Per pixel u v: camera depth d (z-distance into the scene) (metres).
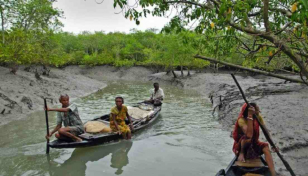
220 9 3.98
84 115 12.32
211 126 10.34
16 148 7.85
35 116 12.04
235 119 10.68
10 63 19.58
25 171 6.41
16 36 17.39
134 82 32.00
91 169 6.55
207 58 4.18
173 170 6.41
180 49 28.00
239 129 5.80
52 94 16.95
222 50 6.71
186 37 5.77
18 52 17.31
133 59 40.16
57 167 6.65
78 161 7.02
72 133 7.29
